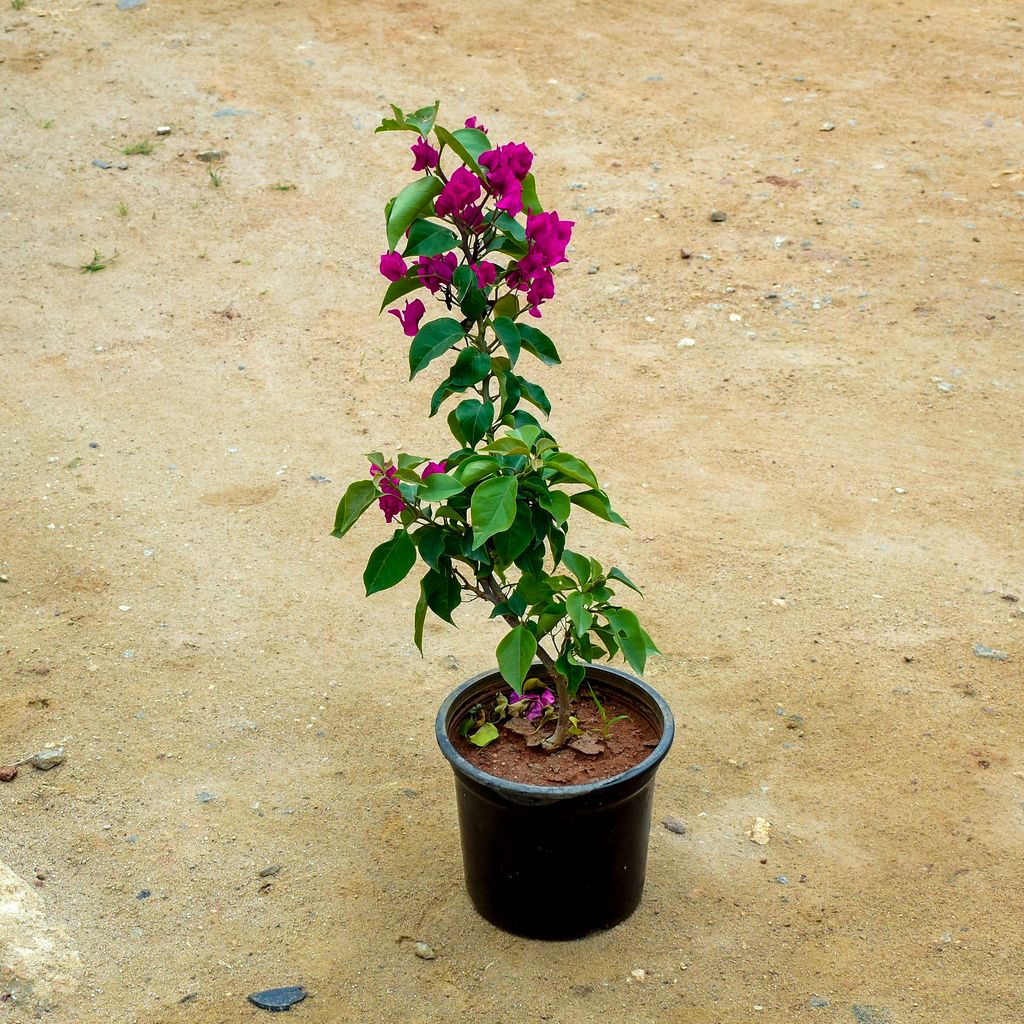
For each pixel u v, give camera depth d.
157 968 2.06
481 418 1.96
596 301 3.55
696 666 2.46
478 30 5.36
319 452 2.95
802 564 2.65
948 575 2.62
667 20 5.52
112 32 5.20
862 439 2.96
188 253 3.81
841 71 5.00
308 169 4.29
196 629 2.53
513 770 2.04
